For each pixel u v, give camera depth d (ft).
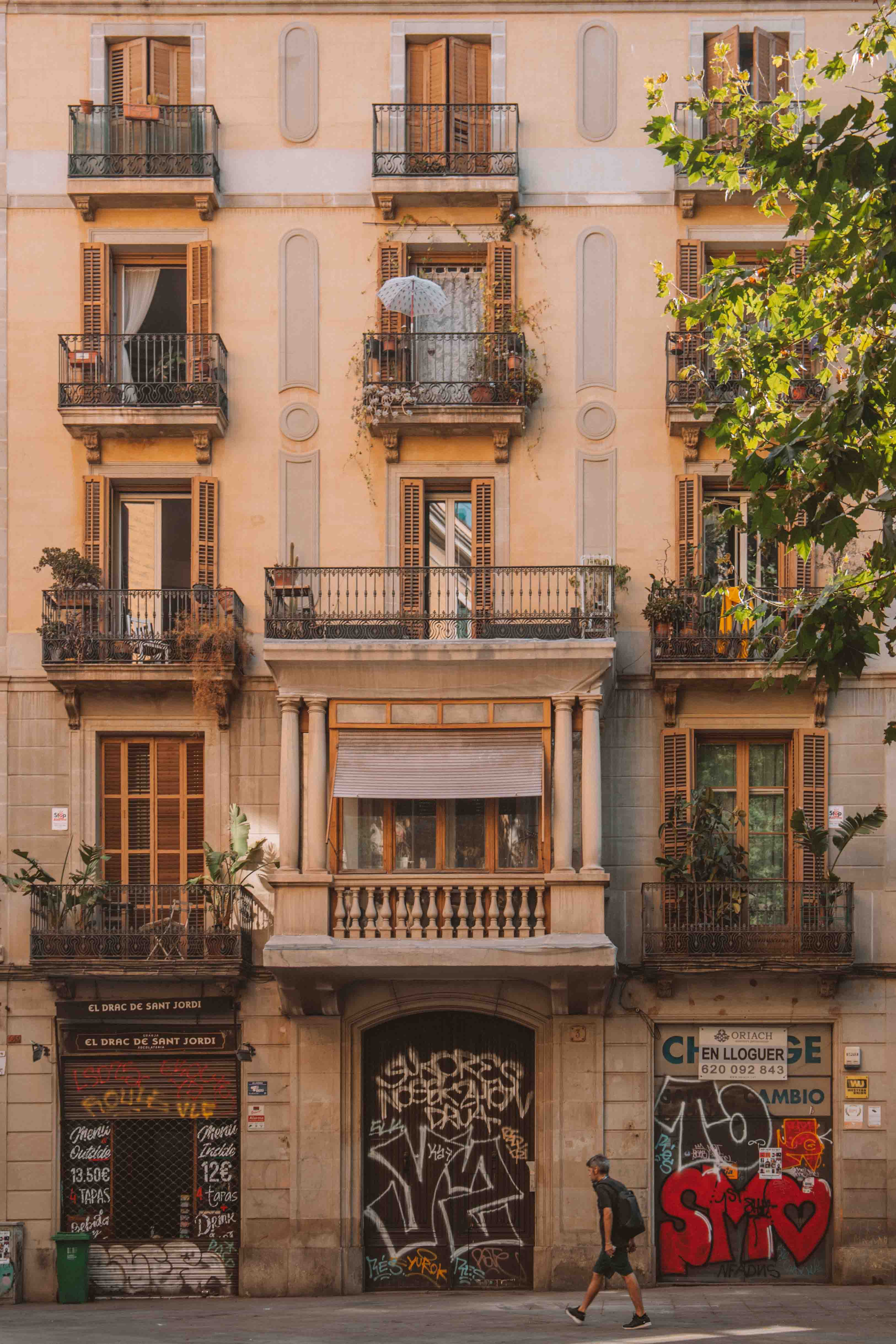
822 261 44.83
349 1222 71.20
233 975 70.38
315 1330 54.34
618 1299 65.31
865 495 73.05
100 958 70.23
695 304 50.24
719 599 72.59
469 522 76.13
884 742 47.11
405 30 77.41
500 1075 72.95
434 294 71.20
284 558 75.00
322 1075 71.87
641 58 77.15
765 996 72.08
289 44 77.51
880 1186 71.00
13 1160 71.72
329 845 69.51
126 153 75.82
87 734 73.92
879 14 51.72
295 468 75.46
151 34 77.41
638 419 75.41
